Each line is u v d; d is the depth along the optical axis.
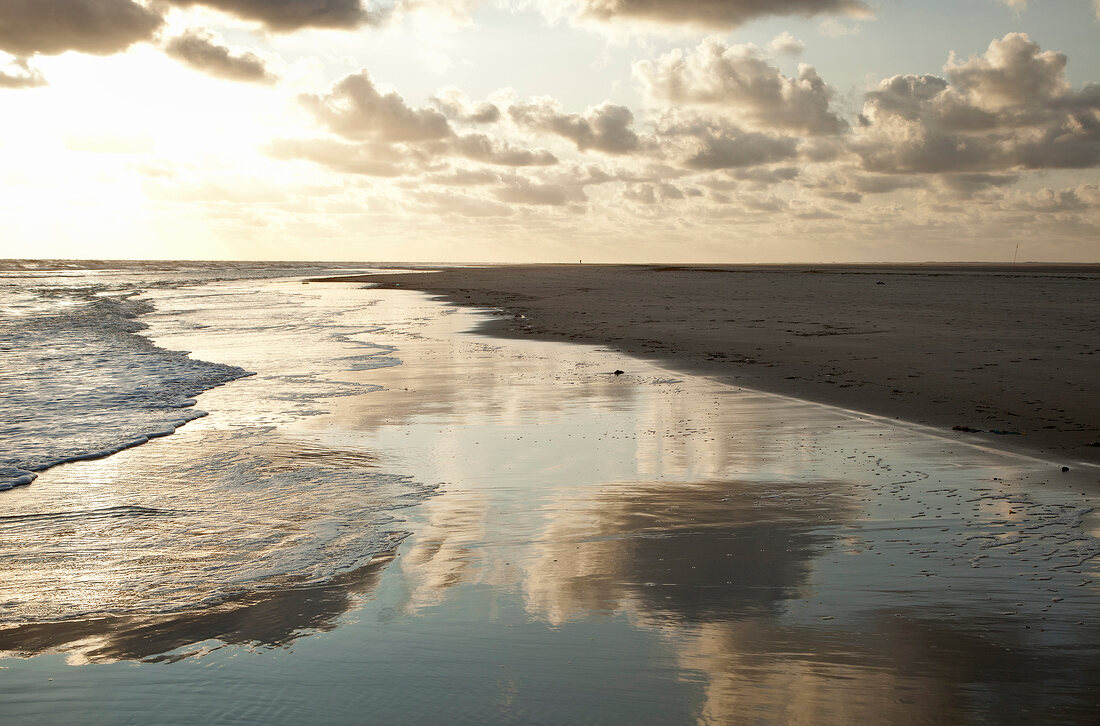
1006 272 88.69
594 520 6.68
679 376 15.16
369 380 15.14
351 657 4.24
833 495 7.29
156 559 5.94
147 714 3.73
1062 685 3.84
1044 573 5.27
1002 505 6.86
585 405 12.27
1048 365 15.25
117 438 10.31
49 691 3.97
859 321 25.42
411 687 3.91
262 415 11.81
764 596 4.98
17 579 5.57
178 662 4.25
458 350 20.05
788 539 6.09
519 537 6.26
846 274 75.44
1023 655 4.14
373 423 11.11
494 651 4.28
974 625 4.50
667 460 8.78
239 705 3.79
